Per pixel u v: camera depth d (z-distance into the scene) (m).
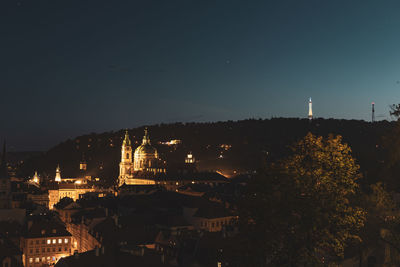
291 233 59.44
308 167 65.25
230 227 176.25
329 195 60.16
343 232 62.22
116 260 121.88
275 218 59.34
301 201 58.41
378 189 81.56
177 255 142.00
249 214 62.81
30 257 190.88
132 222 192.75
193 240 145.38
